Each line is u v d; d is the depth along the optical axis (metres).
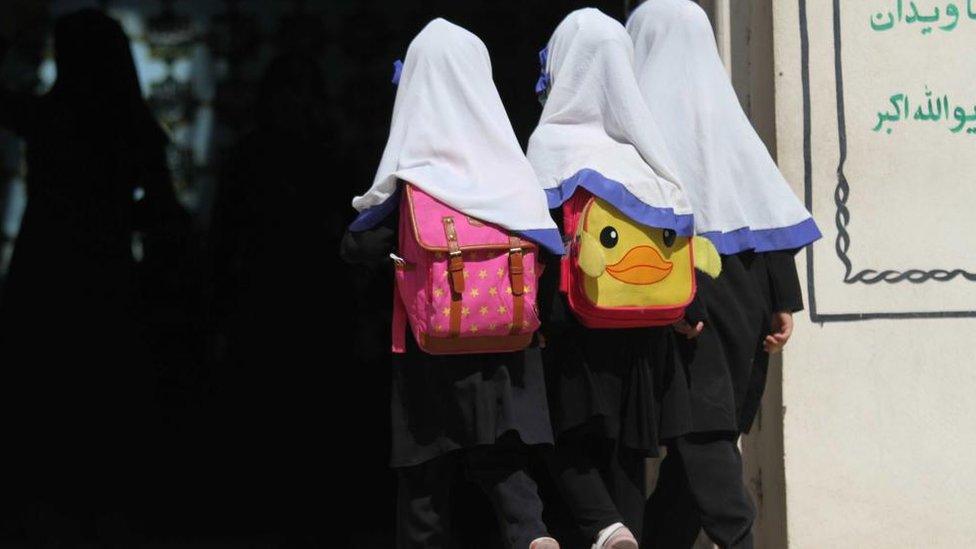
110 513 23.94
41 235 22.44
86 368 22.86
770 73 19.78
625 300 15.55
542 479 19.16
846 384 19.62
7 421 23.09
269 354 22.52
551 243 15.41
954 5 19.80
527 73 27.72
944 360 19.72
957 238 19.75
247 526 25.16
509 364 15.70
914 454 19.69
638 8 17.41
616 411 16.14
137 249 25.98
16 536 23.89
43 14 26.73
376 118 27.56
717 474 16.31
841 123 19.64
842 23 19.67
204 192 27.11
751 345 16.53
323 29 27.58
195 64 27.28
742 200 16.73
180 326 25.45
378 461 26.22
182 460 25.67
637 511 16.67
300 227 22.45
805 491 19.59
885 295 19.67
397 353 15.91
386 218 15.92
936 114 19.75
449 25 16.08
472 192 15.35
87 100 22.53
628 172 15.72
